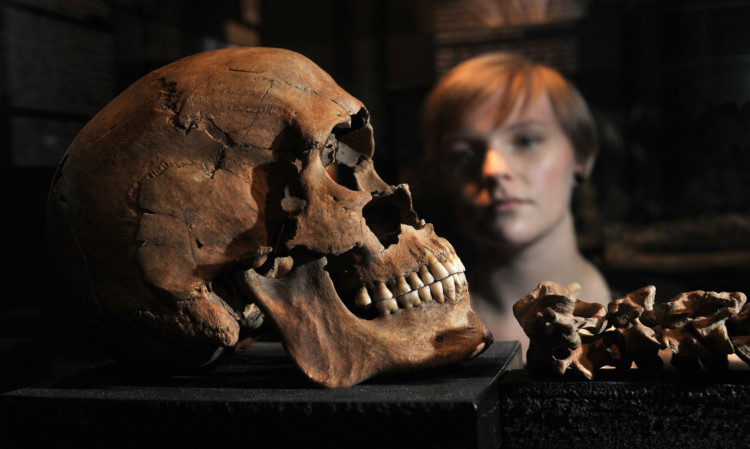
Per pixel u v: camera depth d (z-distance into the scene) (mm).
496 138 1872
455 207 1989
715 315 1127
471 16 2135
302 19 2150
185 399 1145
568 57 2156
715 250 2023
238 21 2135
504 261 1938
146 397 1168
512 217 1861
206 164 1217
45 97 1973
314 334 1196
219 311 1201
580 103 1917
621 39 2129
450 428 1042
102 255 1226
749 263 1973
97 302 1247
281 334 1193
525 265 1929
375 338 1205
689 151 2127
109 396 1187
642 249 2076
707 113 2115
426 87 2141
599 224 2152
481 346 1248
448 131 1909
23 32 1930
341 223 1179
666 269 2023
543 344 1161
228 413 1118
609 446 1139
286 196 1209
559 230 1928
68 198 1262
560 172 1891
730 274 1999
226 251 1202
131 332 1247
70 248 1261
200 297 1195
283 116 1216
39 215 1982
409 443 1061
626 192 2158
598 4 2125
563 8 2137
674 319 1175
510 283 1942
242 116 1221
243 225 1200
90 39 1999
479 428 1042
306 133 1188
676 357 1164
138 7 2006
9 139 1945
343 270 1257
